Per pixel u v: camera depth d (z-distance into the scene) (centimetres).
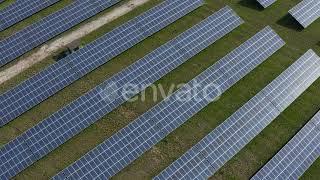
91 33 3972
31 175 3034
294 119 3466
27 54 3762
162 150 3212
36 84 3447
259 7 4284
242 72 3675
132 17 4144
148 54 3694
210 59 3809
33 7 4100
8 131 3259
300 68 3709
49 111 3391
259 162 3203
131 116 3394
